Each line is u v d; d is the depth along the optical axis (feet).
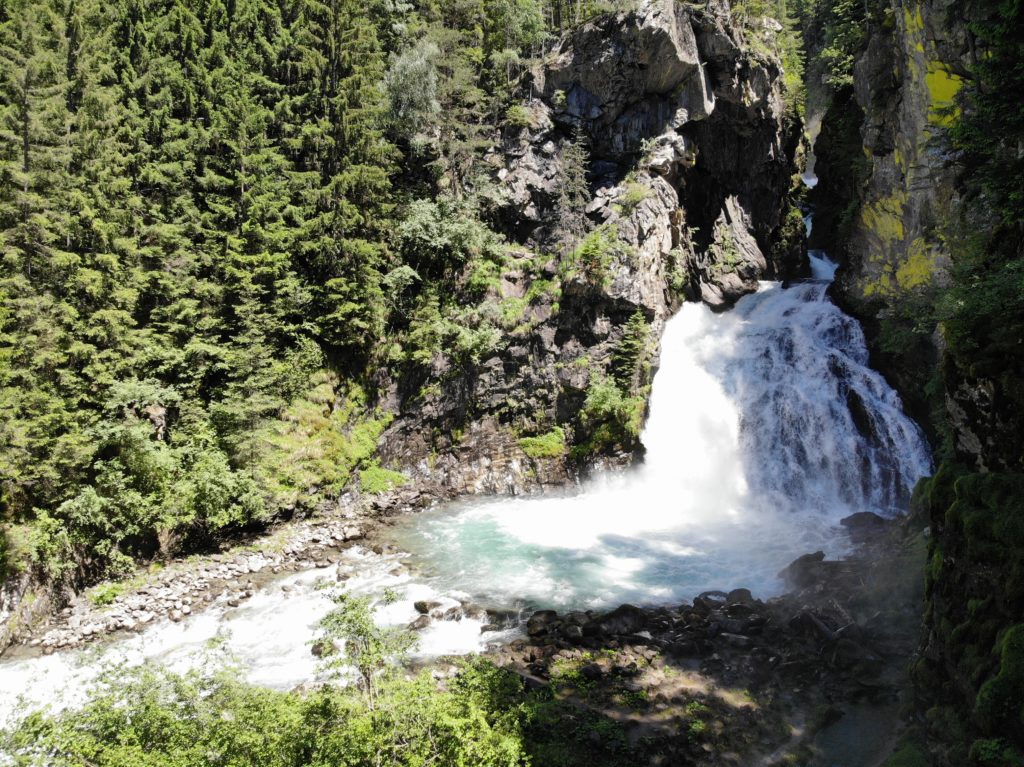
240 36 126.31
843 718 49.24
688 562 82.07
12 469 70.85
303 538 92.07
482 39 145.28
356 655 45.03
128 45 115.55
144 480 84.17
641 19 125.18
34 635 68.28
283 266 108.99
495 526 96.89
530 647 61.31
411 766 35.78
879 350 108.58
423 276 123.85
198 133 110.32
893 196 106.32
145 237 100.73
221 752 35.37
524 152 133.69
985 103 47.73
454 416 115.44
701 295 142.82
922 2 91.61
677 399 118.62
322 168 119.44
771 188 164.55
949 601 43.45
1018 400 41.57
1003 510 39.93
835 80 161.17
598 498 108.37
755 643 60.34
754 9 158.92
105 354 83.97
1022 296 41.98
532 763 42.19
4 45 88.28
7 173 82.38
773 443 107.04
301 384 106.42
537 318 117.70
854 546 80.89
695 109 132.05
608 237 117.70
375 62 127.44
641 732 48.65
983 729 36.14
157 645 65.82
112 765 32.53
